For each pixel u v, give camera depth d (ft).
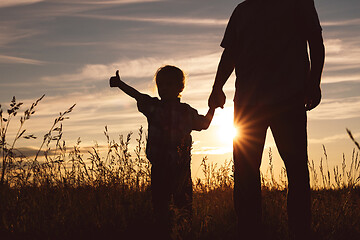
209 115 14.61
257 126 12.65
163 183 14.66
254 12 12.80
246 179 12.76
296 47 12.34
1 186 15.58
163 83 15.03
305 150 12.17
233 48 13.57
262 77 12.45
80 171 17.42
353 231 13.98
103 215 14.93
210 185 18.30
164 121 14.78
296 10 12.36
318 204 15.74
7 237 13.39
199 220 14.78
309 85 12.25
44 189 16.24
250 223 12.64
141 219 14.51
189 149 14.85
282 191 17.26
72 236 13.82
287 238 13.06
